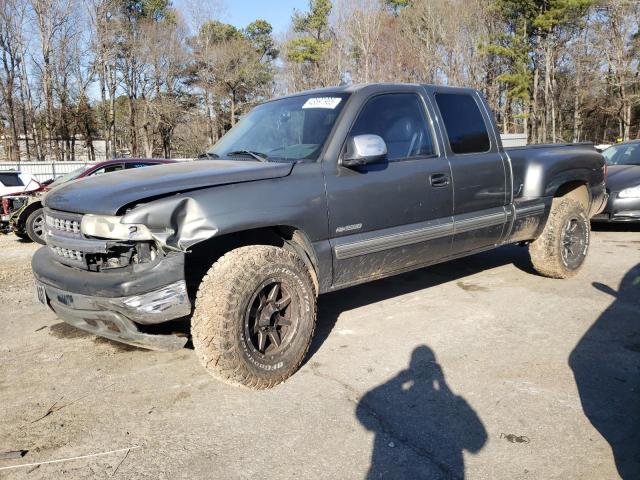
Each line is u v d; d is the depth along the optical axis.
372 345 3.99
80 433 2.89
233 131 4.59
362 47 41.59
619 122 47.16
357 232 3.78
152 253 3.04
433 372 3.50
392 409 3.05
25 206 9.65
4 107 42.53
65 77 43.53
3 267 7.57
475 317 4.53
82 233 3.16
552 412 2.96
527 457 2.56
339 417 2.97
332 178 3.62
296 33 53.78
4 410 3.17
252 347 3.20
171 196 3.04
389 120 4.07
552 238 5.30
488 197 4.65
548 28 41.47
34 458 2.68
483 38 41.72
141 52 48.62
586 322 4.32
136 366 3.76
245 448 2.71
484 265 6.39
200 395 3.29
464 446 2.67
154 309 2.98
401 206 3.99
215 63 53.03
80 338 4.36
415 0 45.97
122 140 56.03
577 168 5.49
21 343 4.29
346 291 5.47
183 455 2.66
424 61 40.97
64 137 43.81
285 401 3.17
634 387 3.22
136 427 2.94
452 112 4.55
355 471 2.50
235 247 3.54
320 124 3.85
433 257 4.38
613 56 38.56
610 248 7.24
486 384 3.31
